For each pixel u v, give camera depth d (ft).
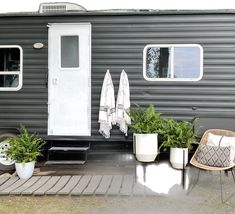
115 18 15.88
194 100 15.62
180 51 15.67
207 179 14.15
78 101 16.16
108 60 15.96
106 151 16.34
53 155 16.62
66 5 16.38
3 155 16.08
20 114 16.35
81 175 14.78
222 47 15.43
